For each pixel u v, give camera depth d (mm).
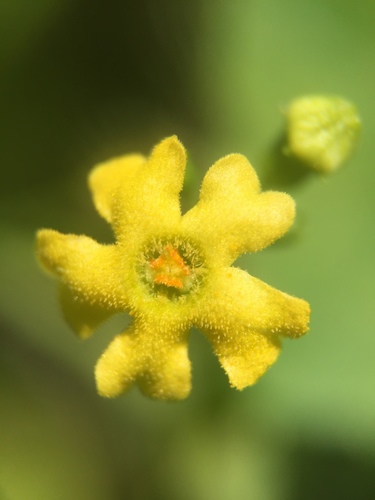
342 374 52
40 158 55
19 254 54
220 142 54
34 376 55
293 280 53
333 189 54
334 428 53
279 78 53
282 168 46
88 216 54
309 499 55
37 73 55
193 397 53
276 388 52
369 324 52
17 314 54
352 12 54
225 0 54
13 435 55
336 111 46
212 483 55
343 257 53
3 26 54
